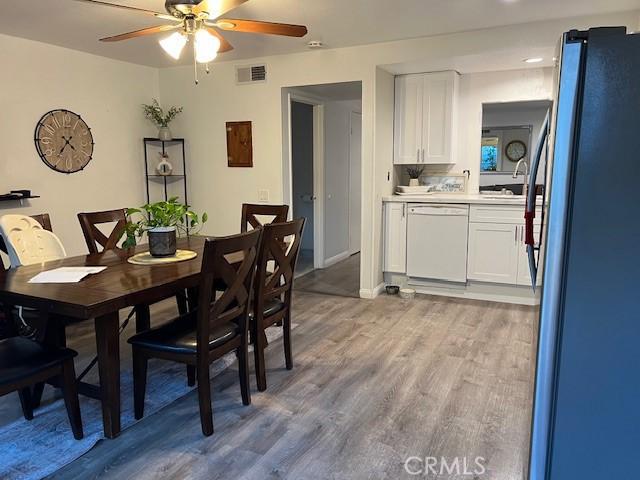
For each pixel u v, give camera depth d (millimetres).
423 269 4785
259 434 2361
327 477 2039
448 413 2537
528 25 3672
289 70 4699
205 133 5238
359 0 3105
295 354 3334
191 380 2869
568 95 1477
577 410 1597
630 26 3398
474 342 3527
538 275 1819
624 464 1574
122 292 2166
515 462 2127
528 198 1938
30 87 4105
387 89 4715
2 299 2207
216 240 2150
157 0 3061
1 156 3943
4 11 3273
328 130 5922
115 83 4871
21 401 2486
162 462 2148
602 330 1535
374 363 3174
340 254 6602
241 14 3367
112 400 2295
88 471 2092
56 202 4395
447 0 3123
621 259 1491
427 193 5105
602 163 1473
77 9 3232
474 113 4871
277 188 4973
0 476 2062
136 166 5172
